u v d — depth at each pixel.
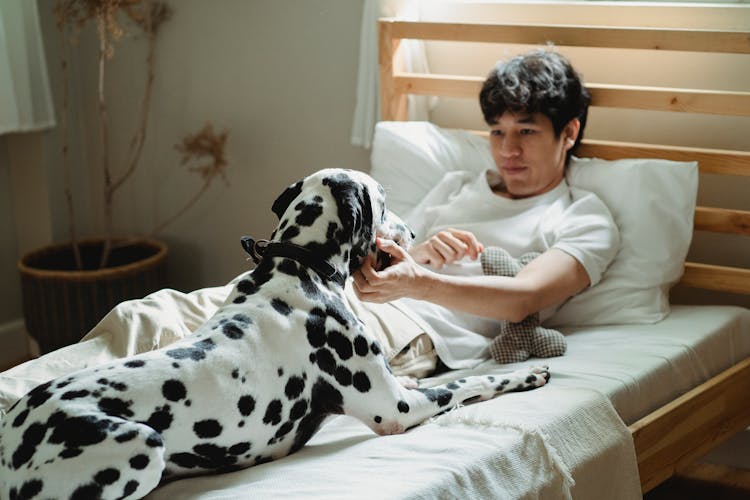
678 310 2.46
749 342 2.42
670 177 2.43
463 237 2.26
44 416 1.35
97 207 3.91
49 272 3.22
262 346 1.54
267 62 3.39
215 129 3.57
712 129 2.67
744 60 2.60
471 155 2.69
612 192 2.45
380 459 1.57
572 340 2.26
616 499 1.83
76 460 1.30
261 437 1.53
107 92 3.75
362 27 2.99
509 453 1.62
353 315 1.69
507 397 1.85
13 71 3.28
